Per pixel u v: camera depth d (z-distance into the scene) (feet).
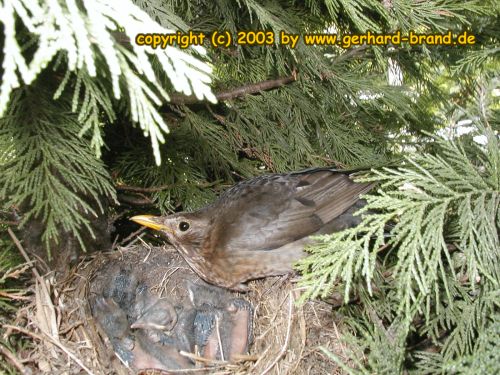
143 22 0.64
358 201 1.36
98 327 1.18
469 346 0.99
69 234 1.24
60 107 1.02
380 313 1.15
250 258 1.30
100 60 0.73
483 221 0.87
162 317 1.20
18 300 1.11
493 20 1.49
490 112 1.38
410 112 1.53
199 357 1.15
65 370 1.04
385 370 0.90
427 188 0.87
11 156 1.00
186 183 1.53
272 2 1.45
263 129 1.64
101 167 1.04
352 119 1.77
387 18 1.16
